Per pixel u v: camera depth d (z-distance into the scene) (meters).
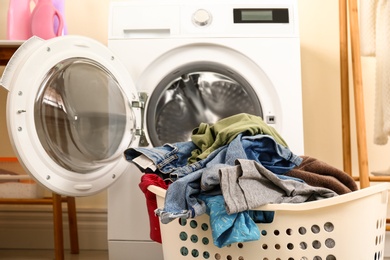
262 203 1.06
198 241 1.14
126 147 1.62
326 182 1.25
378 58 1.81
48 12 1.80
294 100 1.68
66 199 2.03
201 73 1.73
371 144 2.16
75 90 1.55
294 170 1.29
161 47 1.70
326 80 2.19
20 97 1.37
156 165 1.35
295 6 1.76
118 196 1.64
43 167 1.41
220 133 1.31
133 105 1.63
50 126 1.46
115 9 1.75
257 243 1.09
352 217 1.05
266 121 1.69
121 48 1.70
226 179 1.06
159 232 1.30
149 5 1.75
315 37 2.21
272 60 1.70
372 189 1.04
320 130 2.18
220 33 1.71
